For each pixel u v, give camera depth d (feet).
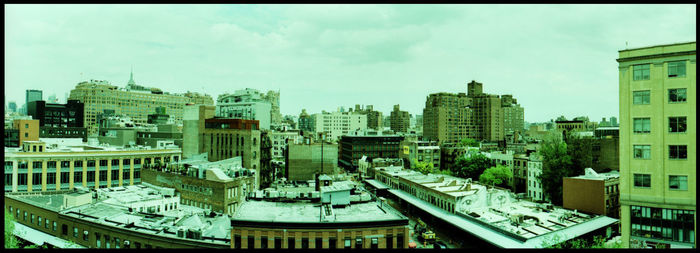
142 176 263.90
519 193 336.49
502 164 399.24
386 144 583.58
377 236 130.52
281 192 160.66
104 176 290.35
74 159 274.57
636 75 145.07
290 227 127.24
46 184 262.88
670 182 138.92
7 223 141.69
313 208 147.84
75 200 182.60
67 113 629.51
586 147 300.61
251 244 128.57
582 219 211.41
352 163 570.46
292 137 611.88
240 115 630.33
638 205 144.66
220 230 146.00
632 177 146.00
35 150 263.08
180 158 346.54
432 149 510.17
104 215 168.66
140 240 146.61
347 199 155.63
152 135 458.50
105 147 345.72
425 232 217.97
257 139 314.76
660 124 140.26
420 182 286.46
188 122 349.41
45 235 177.06
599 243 167.22
